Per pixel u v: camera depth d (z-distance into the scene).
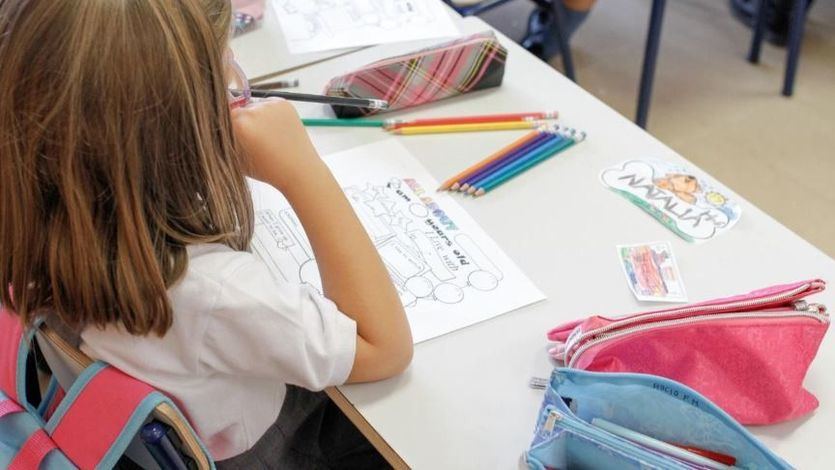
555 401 0.69
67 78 0.56
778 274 0.91
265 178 0.81
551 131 1.09
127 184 0.60
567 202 0.99
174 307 0.67
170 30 0.58
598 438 0.66
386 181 1.01
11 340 0.69
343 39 1.25
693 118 2.39
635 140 1.09
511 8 2.76
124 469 0.85
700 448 0.69
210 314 0.67
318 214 0.80
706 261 0.92
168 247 0.66
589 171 1.04
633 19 2.79
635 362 0.76
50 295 0.66
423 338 0.82
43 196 0.61
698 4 2.87
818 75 2.57
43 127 0.57
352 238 0.81
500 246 0.93
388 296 0.79
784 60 2.63
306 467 0.99
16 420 0.68
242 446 0.82
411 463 0.72
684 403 0.67
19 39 0.56
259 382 0.79
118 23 0.56
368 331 0.77
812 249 0.94
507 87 1.18
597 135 1.10
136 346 0.68
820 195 2.16
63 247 0.62
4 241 0.64
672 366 0.75
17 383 0.69
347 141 1.07
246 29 1.25
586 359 0.74
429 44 1.25
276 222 0.94
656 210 0.98
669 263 0.92
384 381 0.78
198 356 0.69
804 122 2.39
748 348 0.73
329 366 0.73
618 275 0.90
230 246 0.74
